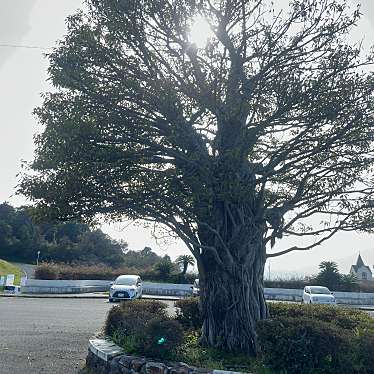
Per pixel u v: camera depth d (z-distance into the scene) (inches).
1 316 832.9
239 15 390.6
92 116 367.6
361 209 380.5
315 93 357.7
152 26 377.4
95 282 1685.5
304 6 372.8
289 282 1815.9
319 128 372.8
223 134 389.1
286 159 380.5
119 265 2637.8
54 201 360.8
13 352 498.6
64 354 496.1
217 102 379.2
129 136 370.0
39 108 381.1
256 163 403.2
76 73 365.7
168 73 382.0
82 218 378.9
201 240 412.2
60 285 1481.3
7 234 2896.2
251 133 379.9
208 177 363.6
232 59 390.9
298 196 382.9
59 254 2753.4
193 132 387.9
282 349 317.4
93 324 756.6
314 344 312.5
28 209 384.8
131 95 369.1
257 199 406.3
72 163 356.5
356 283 1859.0
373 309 1333.7
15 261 2810.0
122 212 384.8
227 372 318.7
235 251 402.6
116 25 370.0
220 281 401.4
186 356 361.4
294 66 374.9
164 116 370.0
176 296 1512.1
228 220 404.8
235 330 393.4
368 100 360.2
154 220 404.2
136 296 1241.4
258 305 407.5
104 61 372.2
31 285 1453.0
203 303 410.6
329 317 448.5
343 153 378.6
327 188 382.9
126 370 352.5
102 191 357.4
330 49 368.2
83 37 370.0
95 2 376.5
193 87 375.6
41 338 601.9
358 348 310.7
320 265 1867.6
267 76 378.6
